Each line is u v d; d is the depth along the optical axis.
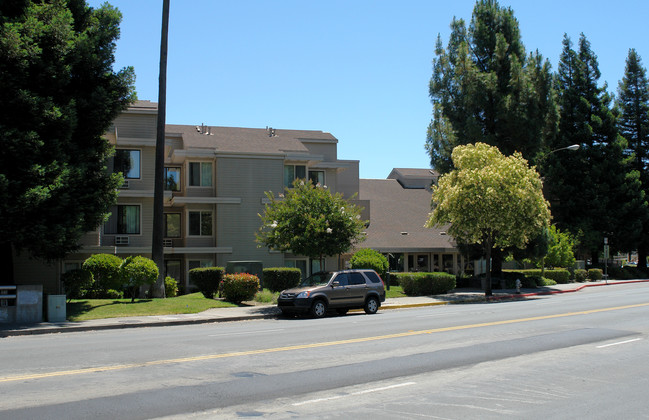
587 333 14.97
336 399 7.98
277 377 9.46
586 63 55.69
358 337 14.41
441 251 43.69
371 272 23.11
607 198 52.81
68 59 20.19
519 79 38.84
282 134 43.12
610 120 54.62
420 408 7.50
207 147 35.12
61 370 10.02
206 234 34.97
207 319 20.16
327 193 26.16
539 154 41.38
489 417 7.11
